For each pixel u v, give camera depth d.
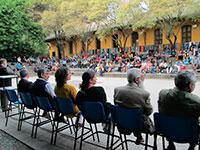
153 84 15.76
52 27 30.45
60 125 6.76
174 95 3.92
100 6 28.03
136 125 4.27
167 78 18.61
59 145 5.52
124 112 4.32
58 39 36.94
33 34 11.19
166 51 26.52
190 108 3.80
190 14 23.25
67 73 5.62
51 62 31.84
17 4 11.66
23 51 10.45
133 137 5.84
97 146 5.34
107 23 28.75
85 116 4.95
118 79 19.81
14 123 7.14
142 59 26.16
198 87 13.52
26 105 6.38
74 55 37.91
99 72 23.16
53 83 17.84
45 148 5.38
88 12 29.41
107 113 4.82
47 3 29.17
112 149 4.83
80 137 5.31
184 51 24.66
